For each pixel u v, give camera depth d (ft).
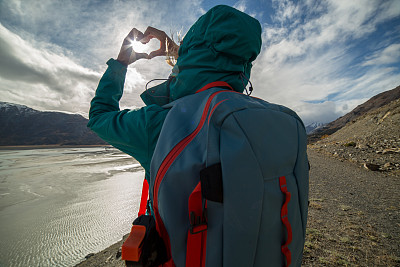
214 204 2.03
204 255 2.02
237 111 2.16
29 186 84.94
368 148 49.85
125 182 83.46
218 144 2.07
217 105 2.16
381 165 35.99
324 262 9.72
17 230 39.60
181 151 2.18
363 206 18.19
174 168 2.13
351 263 9.65
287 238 2.29
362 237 12.16
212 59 2.96
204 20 3.05
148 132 2.60
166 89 3.69
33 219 45.42
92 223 40.16
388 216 15.61
